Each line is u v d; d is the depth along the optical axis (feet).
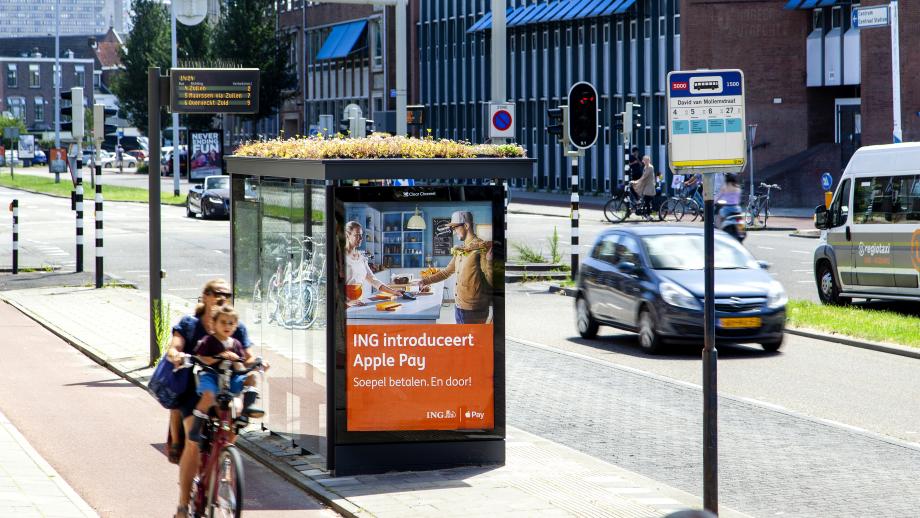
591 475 31.50
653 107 180.04
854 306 71.92
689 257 55.93
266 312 36.88
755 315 53.06
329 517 28.09
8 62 543.80
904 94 146.92
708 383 26.09
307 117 296.71
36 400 42.75
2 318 65.51
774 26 165.68
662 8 177.78
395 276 31.73
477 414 32.27
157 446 35.58
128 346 54.44
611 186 190.90
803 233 119.75
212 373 25.85
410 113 90.58
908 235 66.95
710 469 26.09
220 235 123.75
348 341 31.53
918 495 30.60
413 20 248.93
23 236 123.75
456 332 32.01
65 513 27.09
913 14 145.59
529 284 84.99
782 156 166.71
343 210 31.30
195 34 281.13
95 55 587.27
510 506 28.27
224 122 316.19
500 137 74.33
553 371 49.80
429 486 30.25
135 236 122.93
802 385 46.37
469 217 31.99
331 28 281.95
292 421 34.73
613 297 57.11
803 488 31.35
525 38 213.46
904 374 48.85
